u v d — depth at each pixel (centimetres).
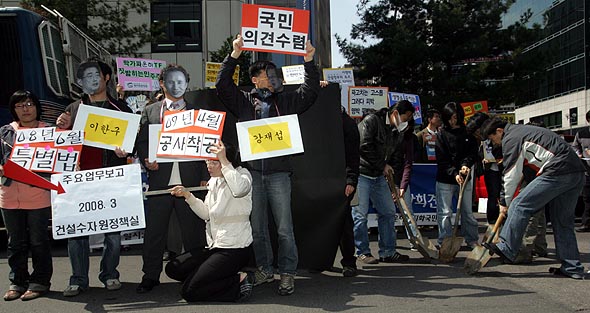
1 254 858
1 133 556
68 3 2091
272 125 529
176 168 575
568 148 598
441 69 2177
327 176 612
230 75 548
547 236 920
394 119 694
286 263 551
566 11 5797
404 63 2169
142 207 524
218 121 525
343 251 636
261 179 557
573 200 604
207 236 539
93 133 539
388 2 2364
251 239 528
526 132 607
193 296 516
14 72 873
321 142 615
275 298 536
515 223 607
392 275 634
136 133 546
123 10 2320
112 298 546
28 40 878
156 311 495
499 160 787
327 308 496
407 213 715
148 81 1091
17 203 539
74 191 521
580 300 513
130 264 737
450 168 750
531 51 2264
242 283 526
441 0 2262
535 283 583
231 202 515
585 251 766
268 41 550
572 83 5769
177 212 583
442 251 702
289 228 554
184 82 574
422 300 520
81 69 561
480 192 1127
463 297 528
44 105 880
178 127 530
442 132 757
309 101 559
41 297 552
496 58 2302
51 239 958
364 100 1065
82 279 562
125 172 529
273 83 557
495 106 2244
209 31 3725
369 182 697
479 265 624
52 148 532
